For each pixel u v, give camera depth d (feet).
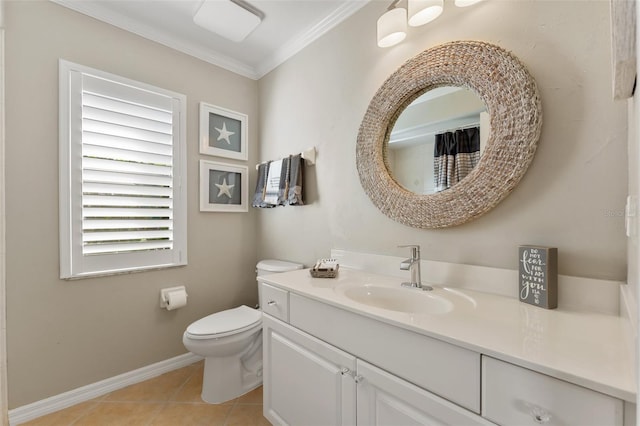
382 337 2.91
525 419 1.99
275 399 4.42
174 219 6.53
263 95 7.89
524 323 2.64
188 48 6.79
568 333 2.40
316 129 6.27
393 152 4.77
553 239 3.23
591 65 3.00
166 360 6.41
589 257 3.01
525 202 3.43
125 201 5.87
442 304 3.45
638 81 1.42
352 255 5.40
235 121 7.68
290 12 5.74
